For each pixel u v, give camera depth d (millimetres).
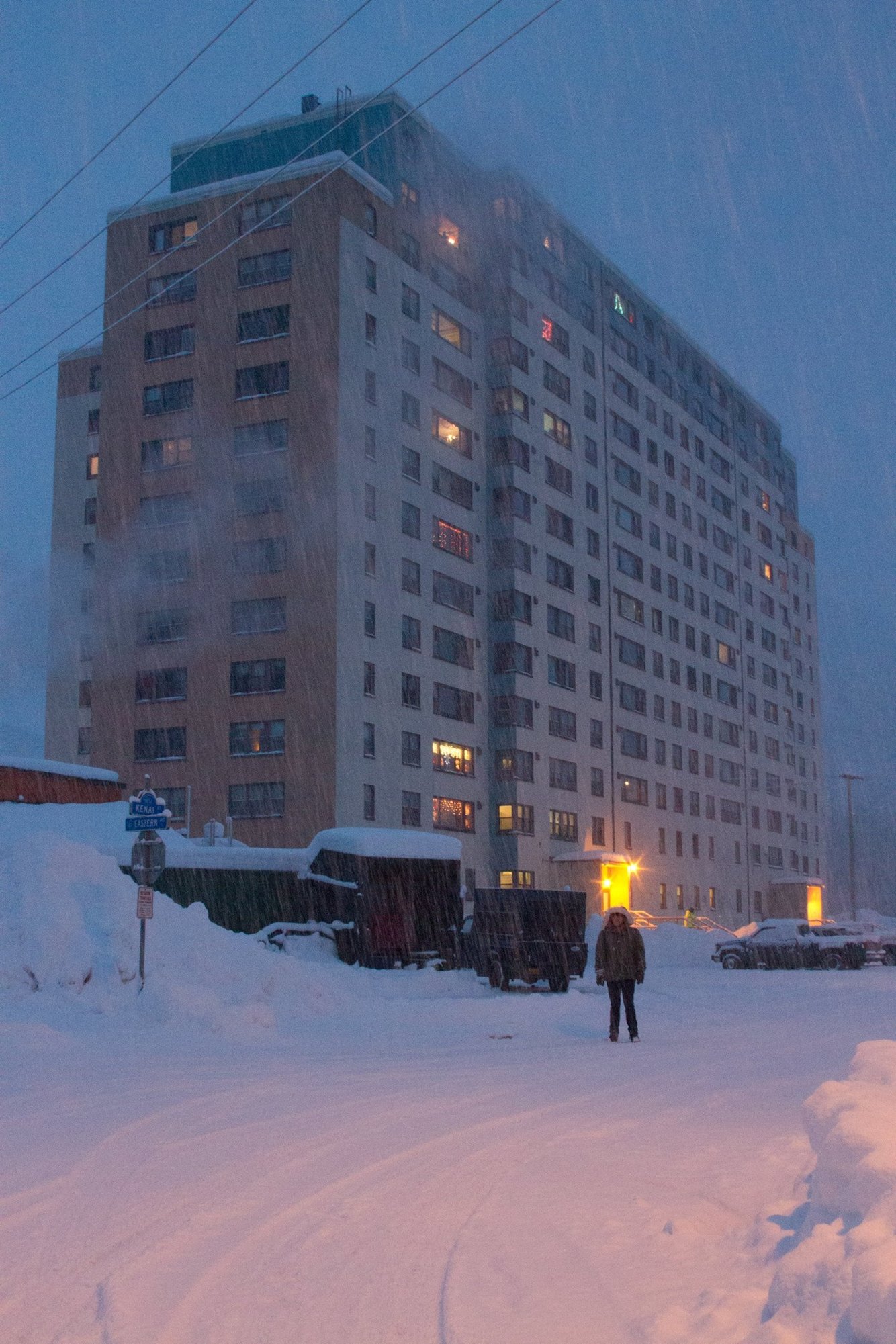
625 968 17312
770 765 94500
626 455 78062
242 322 58188
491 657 64500
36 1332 4512
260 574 56062
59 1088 11242
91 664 68000
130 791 56750
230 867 32406
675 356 86188
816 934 44250
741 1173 7418
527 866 63062
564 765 67500
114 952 17750
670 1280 5059
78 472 73375
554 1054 15500
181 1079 12133
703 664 85312
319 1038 16969
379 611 56969
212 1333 4492
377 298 59156
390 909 30641
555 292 72375
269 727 54750
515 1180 7262
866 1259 3688
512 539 65000
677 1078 12836
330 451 55469
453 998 23828
